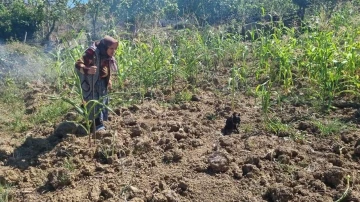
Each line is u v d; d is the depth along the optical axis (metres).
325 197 4.15
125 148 5.38
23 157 5.51
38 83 8.95
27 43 14.54
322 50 7.02
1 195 4.71
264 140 5.36
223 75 8.33
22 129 6.59
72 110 7.05
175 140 5.53
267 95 6.10
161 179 4.74
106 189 4.58
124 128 6.08
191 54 8.59
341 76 6.65
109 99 6.75
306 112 6.19
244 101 6.89
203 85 7.78
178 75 8.24
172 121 6.07
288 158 4.82
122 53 8.42
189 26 15.40
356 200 4.03
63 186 4.81
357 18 11.12
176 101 7.11
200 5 16.69
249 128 5.78
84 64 5.72
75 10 15.38
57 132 6.02
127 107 6.85
